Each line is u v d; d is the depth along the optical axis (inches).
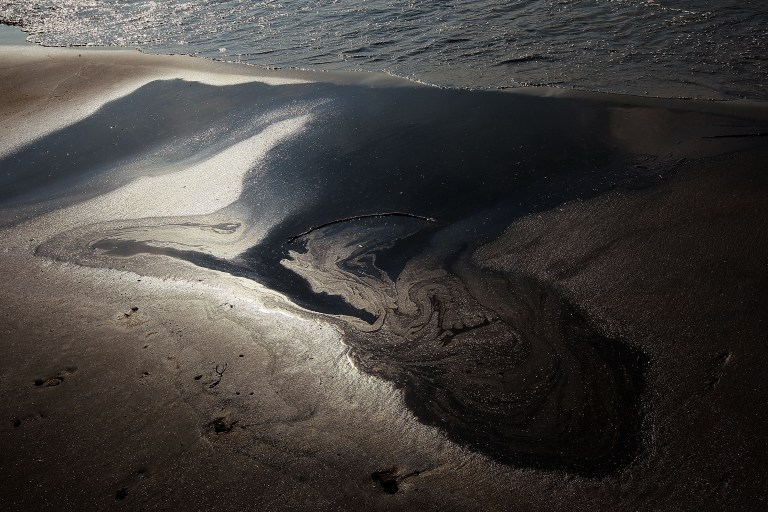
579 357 136.7
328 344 144.9
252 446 118.2
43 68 355.6
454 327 148.6
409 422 123.6
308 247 182.9
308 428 122.3
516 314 150.9
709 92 255.3
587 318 147.2
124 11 476.4
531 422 122.3
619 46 307.0
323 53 340.8
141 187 221.6
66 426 124.0
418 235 185.0
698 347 134.3
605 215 184.1
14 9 513.7
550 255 169.8
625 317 145.6
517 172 212.7
